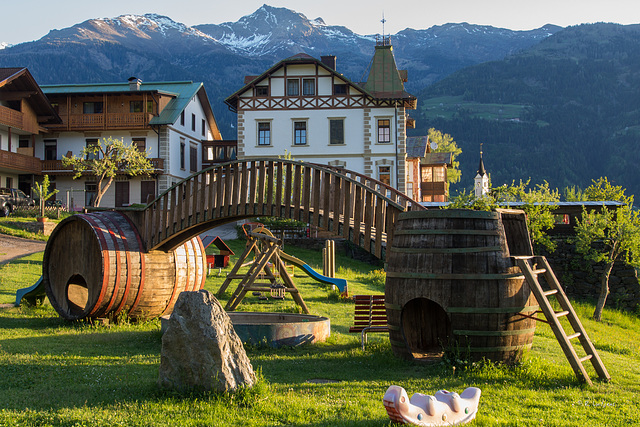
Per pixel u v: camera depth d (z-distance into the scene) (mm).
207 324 7223
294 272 25844
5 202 33531
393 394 6070
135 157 39156
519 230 10922
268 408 6719
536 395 7918
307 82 41031
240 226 34719
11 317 13656
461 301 8969
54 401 6914
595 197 52375
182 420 6246
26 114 40625
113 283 12750
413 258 9328
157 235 13500
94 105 44500
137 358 9531
